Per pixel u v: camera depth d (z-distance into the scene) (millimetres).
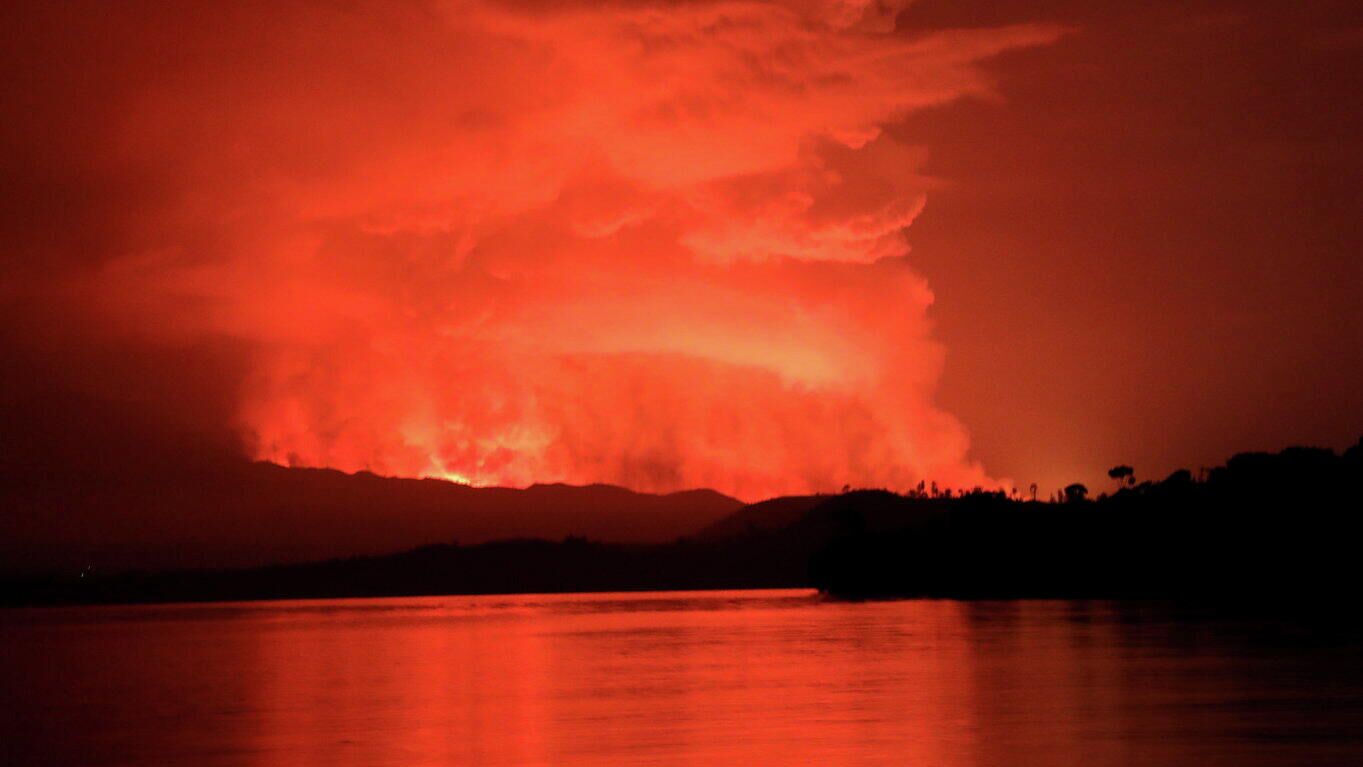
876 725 46656
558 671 74312
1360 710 47906
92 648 109750
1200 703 50438
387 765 41438
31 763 44312
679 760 40469
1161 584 170000
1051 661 69938
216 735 49969
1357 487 176625
